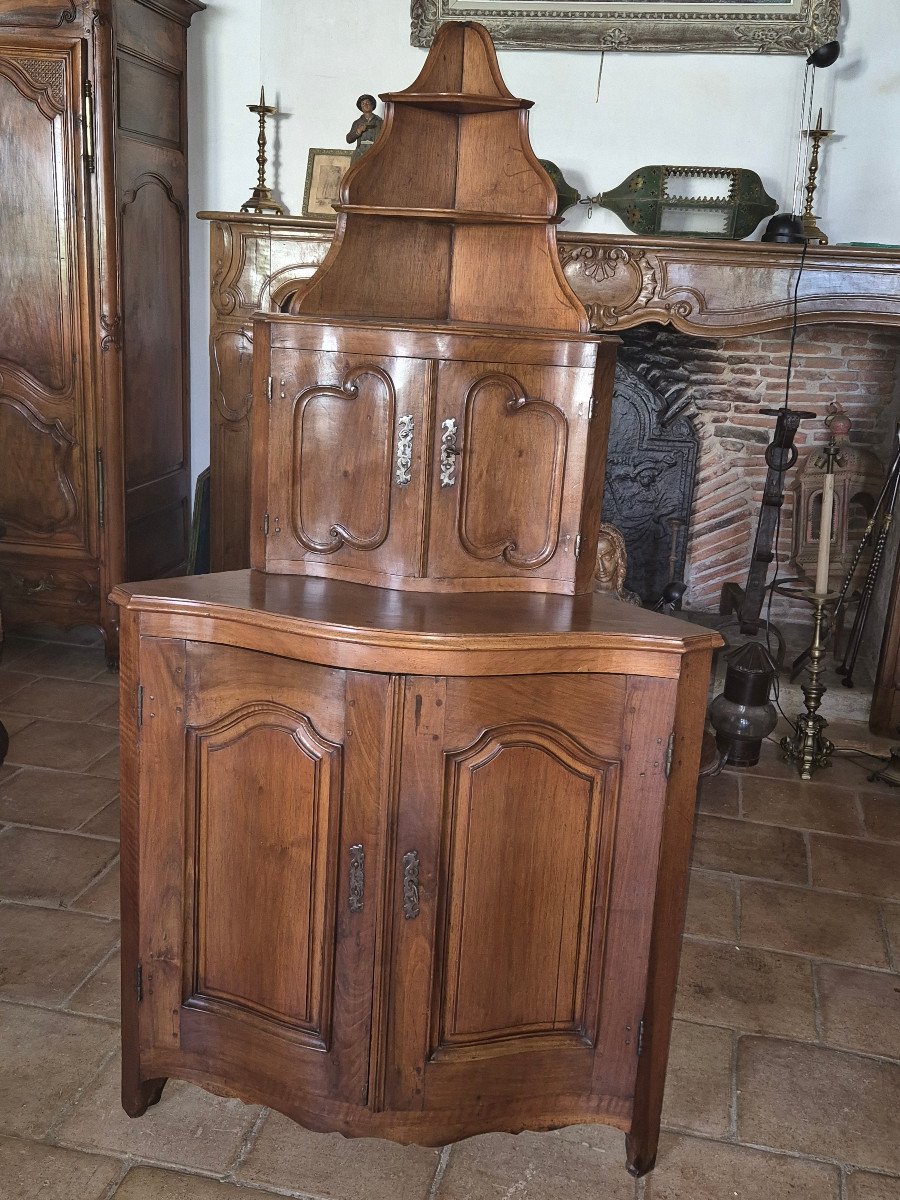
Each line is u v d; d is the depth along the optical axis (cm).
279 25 421
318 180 425
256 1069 186
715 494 455
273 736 171
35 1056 209
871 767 368
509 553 189
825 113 393
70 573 412
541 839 173
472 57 194
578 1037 184
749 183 379
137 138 394
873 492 438
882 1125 204
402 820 167
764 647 387
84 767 335
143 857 181
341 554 191
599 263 376
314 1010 179
